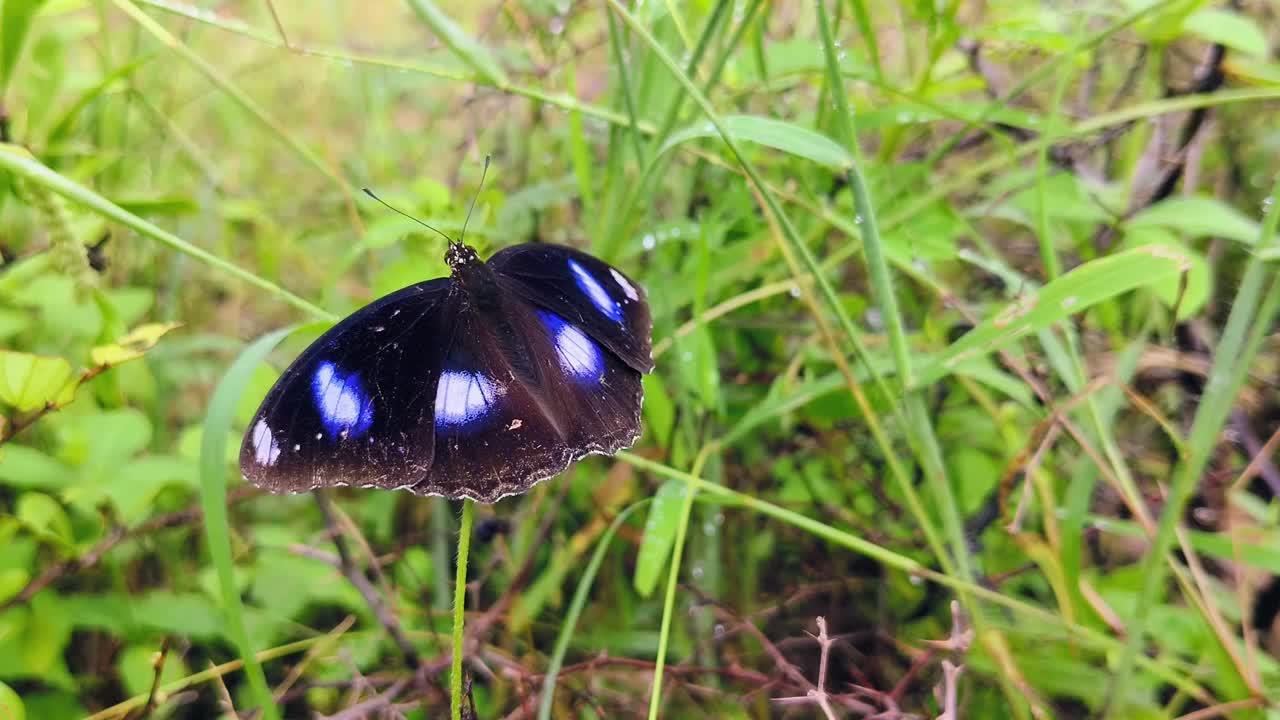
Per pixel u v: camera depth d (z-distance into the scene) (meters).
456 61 0.18
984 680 0.13
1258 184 0.17
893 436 0.17
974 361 0.12
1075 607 0.12
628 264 0.19
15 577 0.13
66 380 0.12
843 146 0.12
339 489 0.19
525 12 0.19
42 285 0.15
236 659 0.15
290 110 0.26
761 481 0.17
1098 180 0.17
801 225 0.17
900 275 0.18
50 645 0.13
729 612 0.15
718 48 0.14
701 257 0.14
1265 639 0.13
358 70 0.22
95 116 0.18
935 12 0.15
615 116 0.14
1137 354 0.12
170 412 0.19
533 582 0.17
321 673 0.15
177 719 0.15
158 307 0.19
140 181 0.19
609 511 0.16
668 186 0.19
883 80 0.15
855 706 0.13
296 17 0.26
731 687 0.15
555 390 0.13
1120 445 0.16
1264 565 0.11
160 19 0.20
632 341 0.13
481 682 0.15
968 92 0.19
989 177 0.19
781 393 0.15
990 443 0.16
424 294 0.13
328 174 0.16
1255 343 0.10
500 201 0.17
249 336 0.20
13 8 0.13
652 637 0.16
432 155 0.23
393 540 0.18
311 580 0.15
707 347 0.14
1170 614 0.12
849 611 0.16
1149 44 0.15
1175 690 0.13
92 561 0.13
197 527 0.16
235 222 0.21
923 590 0.15
